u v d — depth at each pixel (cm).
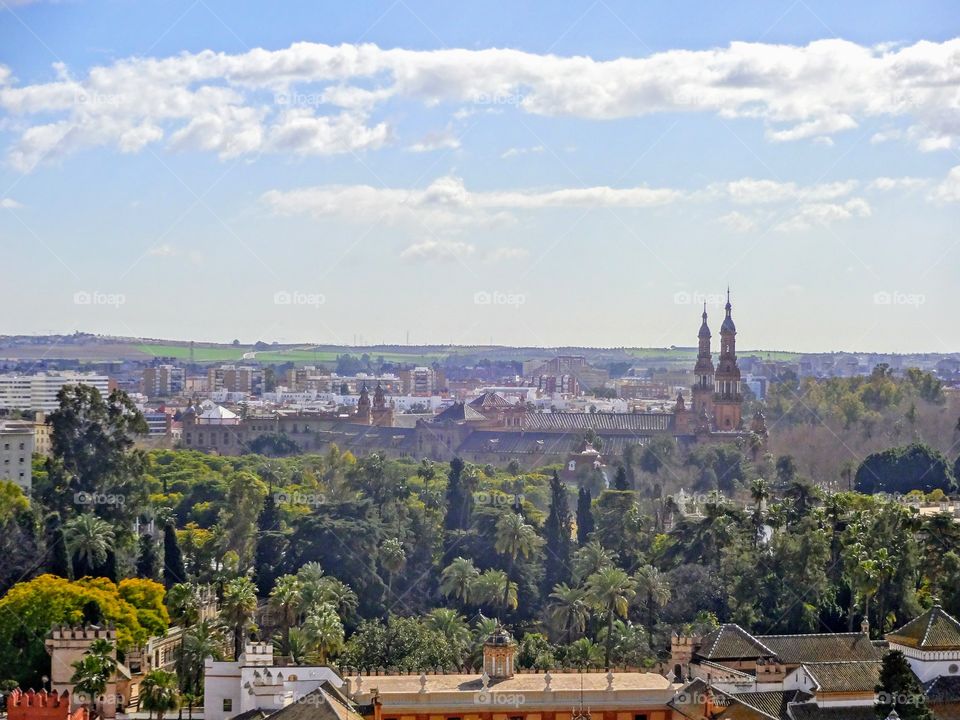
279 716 18562
